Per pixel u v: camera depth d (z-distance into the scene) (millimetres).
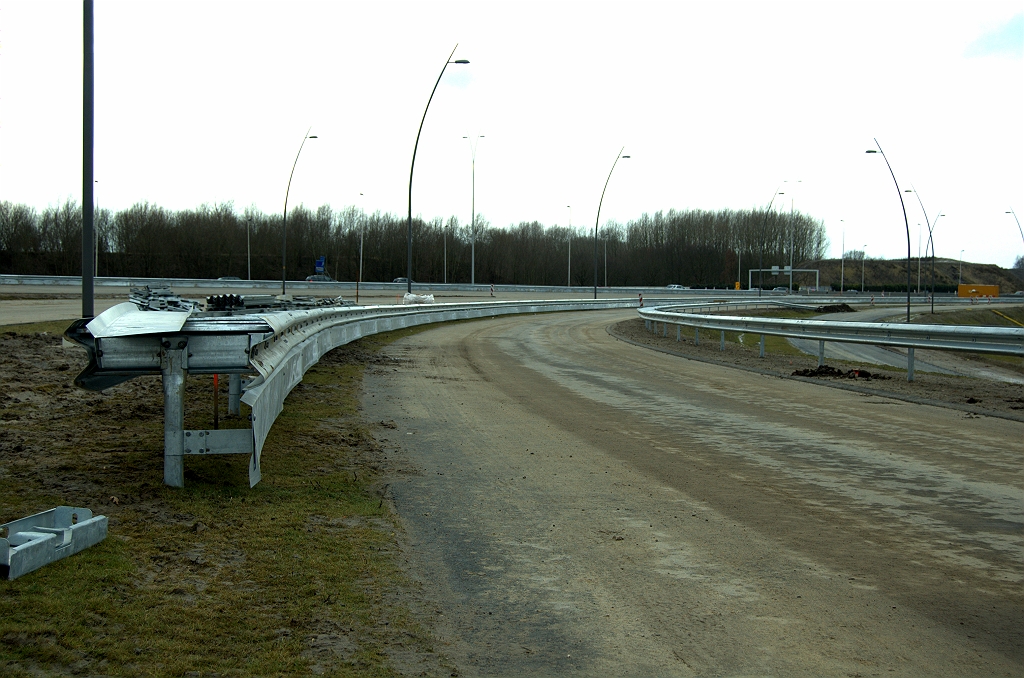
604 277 122375
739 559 5391
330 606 4473
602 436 9844
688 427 10516
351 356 18375
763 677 3766
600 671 3820
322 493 6738
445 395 13242
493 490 7180
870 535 5906
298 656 3852
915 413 11711
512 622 4379
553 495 7031
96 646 3729
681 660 3941
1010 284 179000
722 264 139125
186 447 6344
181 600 4359
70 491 6105
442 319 37156
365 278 99562
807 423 10844
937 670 3832
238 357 6312
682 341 28234
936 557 5430
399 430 9945
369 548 5496
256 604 4422
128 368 6164
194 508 5930
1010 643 4125
